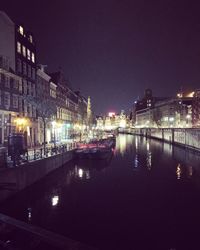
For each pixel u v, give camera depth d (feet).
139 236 58.29
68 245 35.29
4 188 66.64
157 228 62.49
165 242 55.52
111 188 97.09
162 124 481.46
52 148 120.37
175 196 88.38
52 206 76.43
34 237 39.40
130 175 122.01
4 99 123.75
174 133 280.72
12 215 68.33
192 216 70.23
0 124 118.42
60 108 227.81
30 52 157.07
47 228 61.36
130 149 241.14
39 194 88.17
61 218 67.31
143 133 495.00
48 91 190.39
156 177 117.91
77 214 70.23
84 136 294.46
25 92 147.64
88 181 108.27
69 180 109.70
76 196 86.38
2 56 122.93
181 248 53.21
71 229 61.05
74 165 144.87
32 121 152.56
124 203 80.12
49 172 102.68
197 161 165.99
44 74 177.58
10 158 89.10
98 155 154.30
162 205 78.69
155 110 532.32
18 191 74.64
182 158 179.42
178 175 122.83
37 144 159.84
